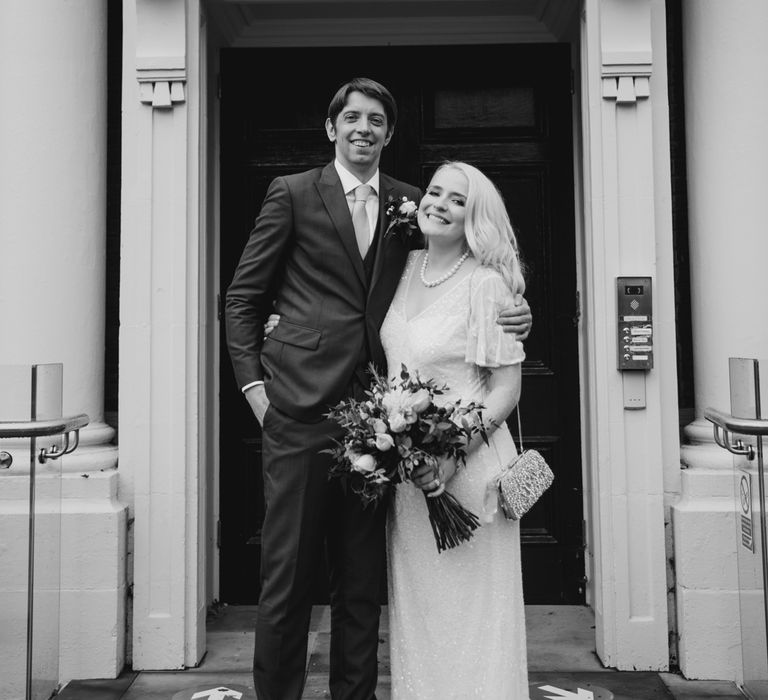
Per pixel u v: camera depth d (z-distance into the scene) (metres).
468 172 2.53
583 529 4.05
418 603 2.51
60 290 3.45
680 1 3.87
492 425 2.41
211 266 4.05
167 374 3.39
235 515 4.11
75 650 3.26
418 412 2.28
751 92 3.43
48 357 3.43
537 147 4.14
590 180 3.43
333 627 2.68
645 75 3.35
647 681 3.21
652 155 3.39
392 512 2.60
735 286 3.43
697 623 3.24
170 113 3.42
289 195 2.65
